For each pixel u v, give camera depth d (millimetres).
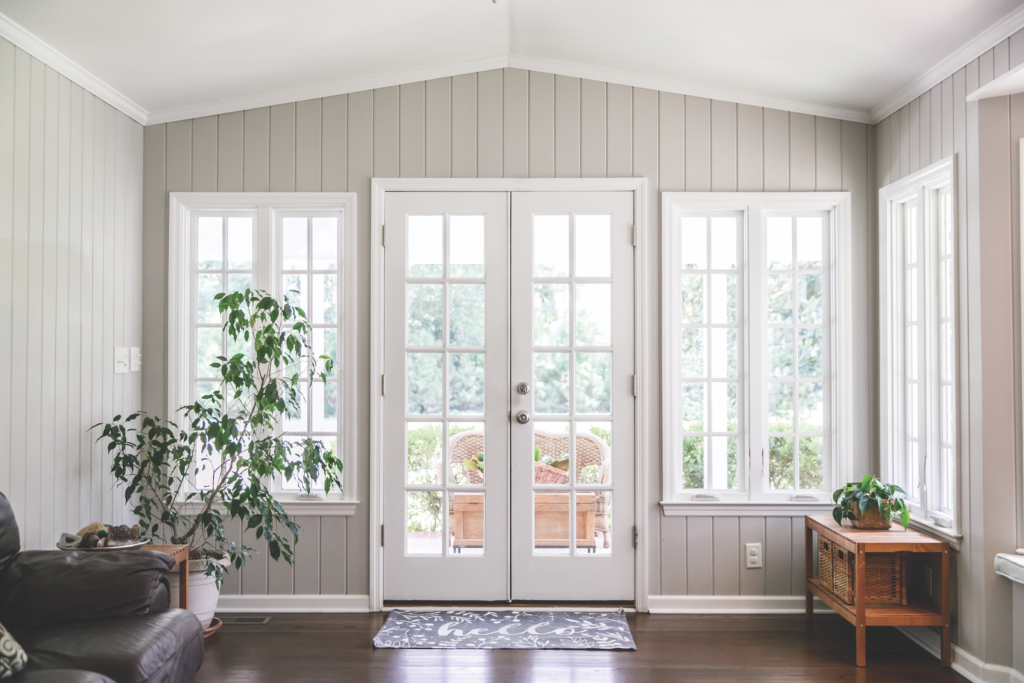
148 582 2248
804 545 3416
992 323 2672
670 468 3438
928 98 3047
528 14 2965
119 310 3240
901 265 3316
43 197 2715
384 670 2779
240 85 3295
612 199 3467
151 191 3457
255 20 2750
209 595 3068
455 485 3451
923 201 3078
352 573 3428
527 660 2873
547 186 3455
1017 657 2578
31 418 2643
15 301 2562
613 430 3451
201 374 3508
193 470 3424
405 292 3467
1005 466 2646
